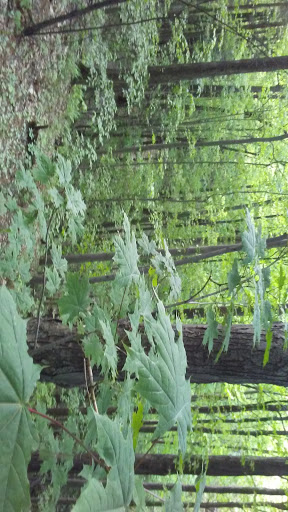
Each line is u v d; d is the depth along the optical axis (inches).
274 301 106.8
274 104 261.0
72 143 181.2
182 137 268.4
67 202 73.3
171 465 148.0
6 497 28.4
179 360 47.9
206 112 269.6
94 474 44.8
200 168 264.1
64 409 162.9
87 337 61.3
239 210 257.0
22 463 30.1
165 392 42.3
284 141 258.1
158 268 68.9
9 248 78.8
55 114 159.0
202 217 259.6
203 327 107.1
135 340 42.6
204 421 205.2
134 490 35.2
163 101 237.9
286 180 247.4
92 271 181.2
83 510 26.1
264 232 237.5
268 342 71.3
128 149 212.7
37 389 143.4
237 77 261.1
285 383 106.7
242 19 262.1
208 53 239.6
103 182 198.1
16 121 132.5
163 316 48.6
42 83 144.9
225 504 216.5
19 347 32.1
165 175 267.3
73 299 61.2
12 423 30.5
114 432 33.4
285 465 153.7
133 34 183.9
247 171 261.3
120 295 62.9
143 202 233.6
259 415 220.7
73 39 158.2
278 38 270.7
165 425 40.9
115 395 61.2
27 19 130.6
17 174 76.2
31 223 81.3
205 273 241.6
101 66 171.6
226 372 106.0
